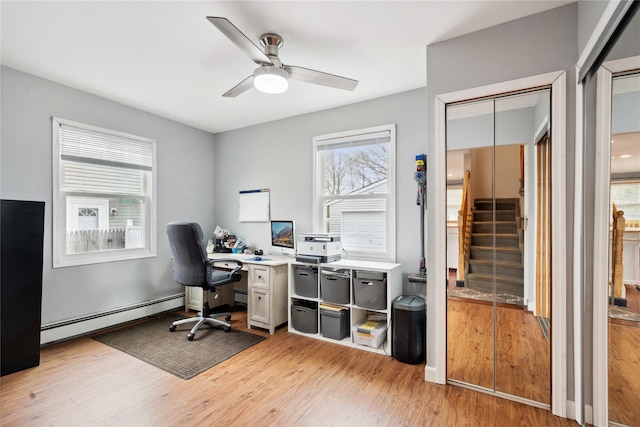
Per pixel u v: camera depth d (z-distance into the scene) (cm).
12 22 196
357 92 309
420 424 178
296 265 321
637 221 136
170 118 388
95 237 320
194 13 189
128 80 282
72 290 297
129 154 347
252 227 418
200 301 380
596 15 155
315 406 194
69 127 296
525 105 200
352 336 286
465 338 217
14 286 236
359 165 342
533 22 193
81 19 194
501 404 196
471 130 214
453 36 215
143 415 185
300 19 196
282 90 219
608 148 155
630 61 133
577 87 179
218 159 452
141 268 356
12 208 237
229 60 247
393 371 238
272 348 279
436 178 221
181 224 298
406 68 262
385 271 267
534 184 199
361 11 188
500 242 208
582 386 175
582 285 176
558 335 185
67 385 217
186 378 227
